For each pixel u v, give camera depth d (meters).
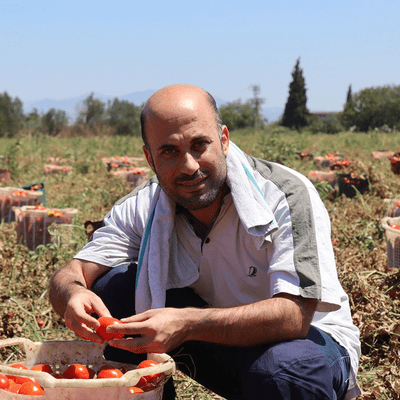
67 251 4.97
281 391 1.78
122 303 2.30
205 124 1.92
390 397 2.44
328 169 10.71
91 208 7.30
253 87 57.28
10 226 6.13
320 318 2.07
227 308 1.86
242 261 2.12
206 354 2.12
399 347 2.88
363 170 8.10
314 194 2.06
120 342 1.82
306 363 1.79
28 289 4.00
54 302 2.19
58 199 8.09
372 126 51.66
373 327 3.02
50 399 1.66
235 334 1.82
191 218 2.18
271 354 1.81
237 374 2.00
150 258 2.16
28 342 2.04
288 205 1.99
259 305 1.84
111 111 40.50
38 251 5.00
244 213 1.99
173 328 1.82
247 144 20.25
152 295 2.13
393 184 8.16
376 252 4.49
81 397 1.67
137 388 1.80
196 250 2.19
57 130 40.62
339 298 1.87
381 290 3.56
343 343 2.01
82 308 1.96
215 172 1.95
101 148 19.56
